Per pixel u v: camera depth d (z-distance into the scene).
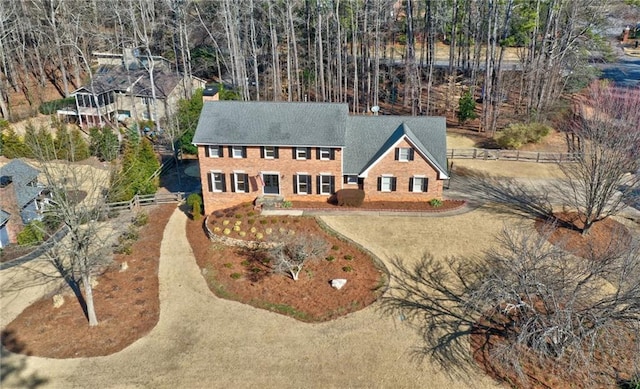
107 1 86.81
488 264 35.88
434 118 44.81
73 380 27.69
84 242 31.31
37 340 30.64
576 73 64.12
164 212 45.72
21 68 79.00
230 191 44.06
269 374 27.80
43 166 32.25
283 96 75.38
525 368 27.86
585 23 64.00
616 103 44.09
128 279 36.28
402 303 32.81
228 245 39.72
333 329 30.97
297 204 43.75
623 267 26.30
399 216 41.84
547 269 30.02
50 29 76.69
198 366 28.48
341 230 40.03
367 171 42.69
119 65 71.31
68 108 66.19
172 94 67.00
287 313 32.44
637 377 26.05
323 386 27.00
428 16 68.50
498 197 45.00
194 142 42.00
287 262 34.53
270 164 42.84
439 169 41.97
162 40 83.56
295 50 68.06
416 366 28.14
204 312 32.78
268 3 71.00
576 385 26.83
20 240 40.25
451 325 31.02
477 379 27.28
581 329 26.06
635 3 76.94
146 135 63.59
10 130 56.56
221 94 62.47
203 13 83.00
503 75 72.00
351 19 72.94
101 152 55.69
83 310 33.19
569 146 55.00
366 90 75.00
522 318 29.31
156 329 31.42
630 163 36.72
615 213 39.34
